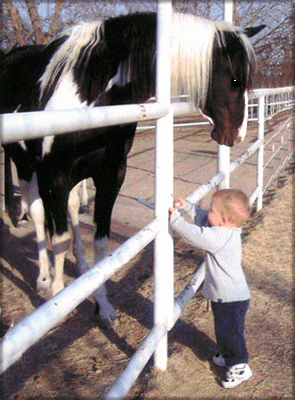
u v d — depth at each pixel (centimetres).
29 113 126
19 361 258
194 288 278
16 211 526
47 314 136
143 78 277
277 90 566
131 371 188
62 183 283
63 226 296
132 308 315
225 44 263
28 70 325
